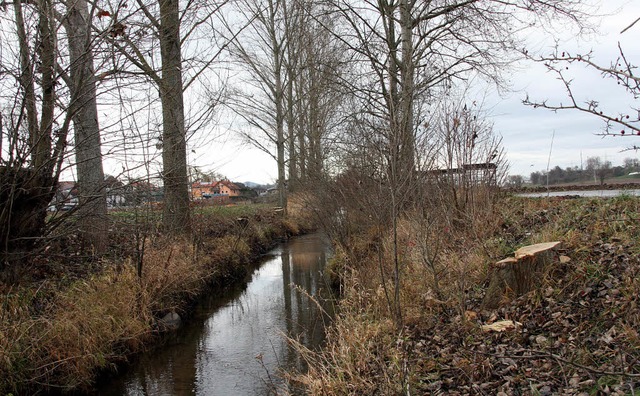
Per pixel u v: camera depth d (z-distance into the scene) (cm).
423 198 668
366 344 515
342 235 976
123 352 634
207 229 1258
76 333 573
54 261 707
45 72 625
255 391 524
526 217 777
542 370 380
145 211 812
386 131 588
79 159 726
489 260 631
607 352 372
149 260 821
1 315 537
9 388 495
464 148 789
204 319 823
